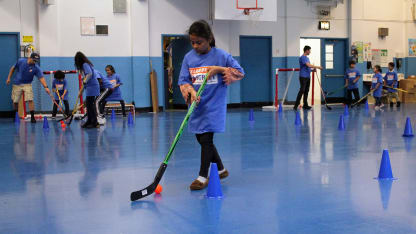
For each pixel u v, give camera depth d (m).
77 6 11.45
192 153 5.09
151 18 12.24
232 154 4.96
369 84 14.92
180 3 12.51
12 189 3.47
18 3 10.95
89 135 6.93
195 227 2.47
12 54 11.04
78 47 11.52
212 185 3.13
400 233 2.32
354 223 2.49
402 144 5.49
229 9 12.27
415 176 3.69
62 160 4.73
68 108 10.88
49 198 3.17
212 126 3.39
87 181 3.71
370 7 15.11
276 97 12.28
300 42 14.88
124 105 10.76
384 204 2.88
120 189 3.41
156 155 4.98
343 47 14.98
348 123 8.23
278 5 13.87
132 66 12.05
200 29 3.30
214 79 3.39
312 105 13.00
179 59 13.24
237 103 13.51
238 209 2.81
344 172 3.89
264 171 4.00
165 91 13.35
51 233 2.43
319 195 3.13
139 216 2.70
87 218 2.68
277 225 2.48
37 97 11.17
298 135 6.55
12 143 6.15
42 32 11.07
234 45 13.34
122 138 6.50
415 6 15.62
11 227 2.54
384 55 15.45
